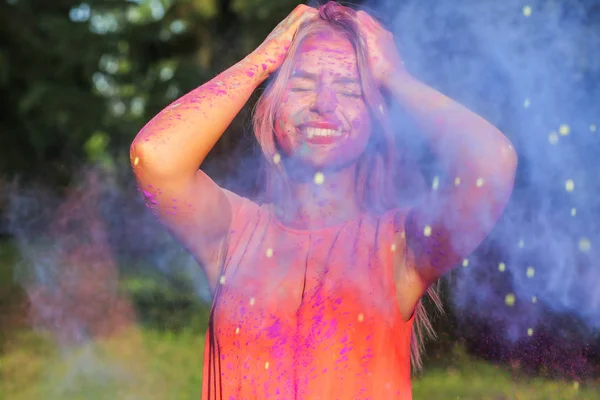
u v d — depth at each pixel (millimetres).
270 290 2213
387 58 2352
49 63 16469
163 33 15438
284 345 2172
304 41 2285
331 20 2311
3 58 15977
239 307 2215
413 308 2242
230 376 2201
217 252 2365
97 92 16391
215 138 2266
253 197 2457
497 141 2078
